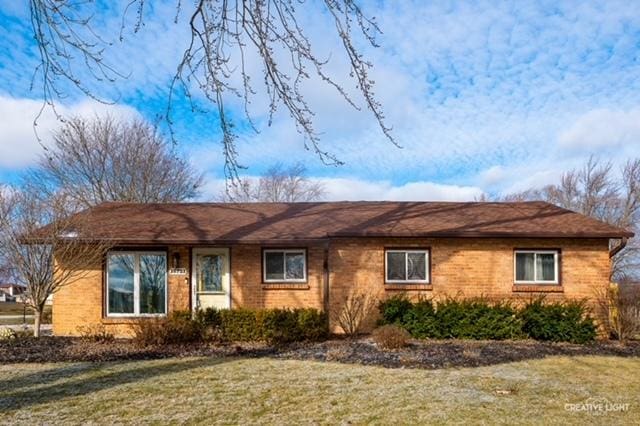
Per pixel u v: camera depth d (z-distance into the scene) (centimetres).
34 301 1329
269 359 1057
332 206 1792
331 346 1205
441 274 1446
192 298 1480
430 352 1118
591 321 1298
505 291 1434
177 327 1227
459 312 1335
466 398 747
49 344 1213
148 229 1487
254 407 702
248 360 1045
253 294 1483
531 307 1336
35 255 1312
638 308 1325
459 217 1580
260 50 501
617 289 1382
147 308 1473
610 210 3491
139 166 2841
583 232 1398
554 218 1545
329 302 1457
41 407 698
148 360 1041
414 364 996
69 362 1019
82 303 1460
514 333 1321
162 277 1484
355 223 1527
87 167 2675
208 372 927
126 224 1537
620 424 632
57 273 1355
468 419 649
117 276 1475
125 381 853
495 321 1321
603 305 1404
